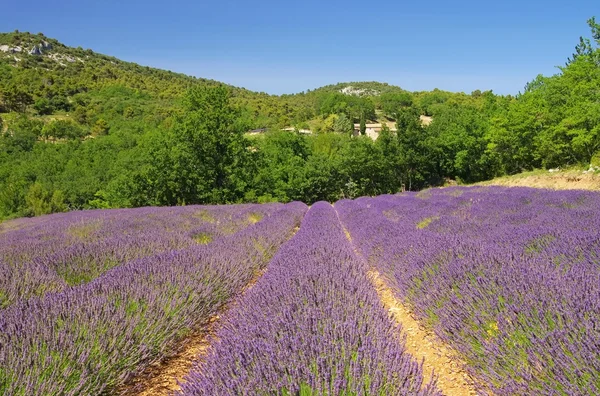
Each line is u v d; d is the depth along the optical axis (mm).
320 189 45219
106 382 2686
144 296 3812
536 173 22797
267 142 51969
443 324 3365
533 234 5336
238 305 3822
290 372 2225
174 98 137125
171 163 30750
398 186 47875
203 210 16641
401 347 2531
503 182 23672
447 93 127062
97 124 84500
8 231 15047
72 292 3787
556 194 11281
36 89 116500
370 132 97688
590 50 25281
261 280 4477
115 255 6043
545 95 29766
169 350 3465
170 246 7195
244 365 2365
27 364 2467
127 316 3332
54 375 2457
